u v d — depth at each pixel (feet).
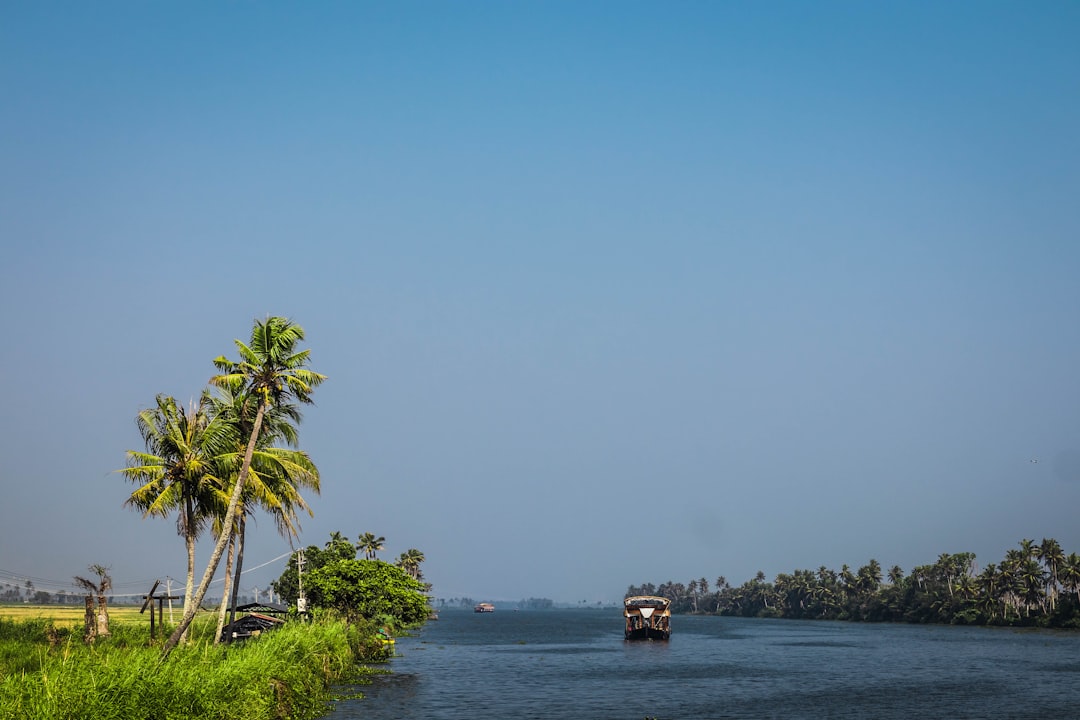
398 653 403.13
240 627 228.02
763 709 212.23
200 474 195.52
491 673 303.27
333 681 224.12
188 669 122.42
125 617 448.65
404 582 302.86
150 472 194.59
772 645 522.06
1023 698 236.22
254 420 202.49
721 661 380.37
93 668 111.45
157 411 197.98
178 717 109.09
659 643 549.95
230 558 208.33
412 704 200.03
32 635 228.84
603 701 223.92
